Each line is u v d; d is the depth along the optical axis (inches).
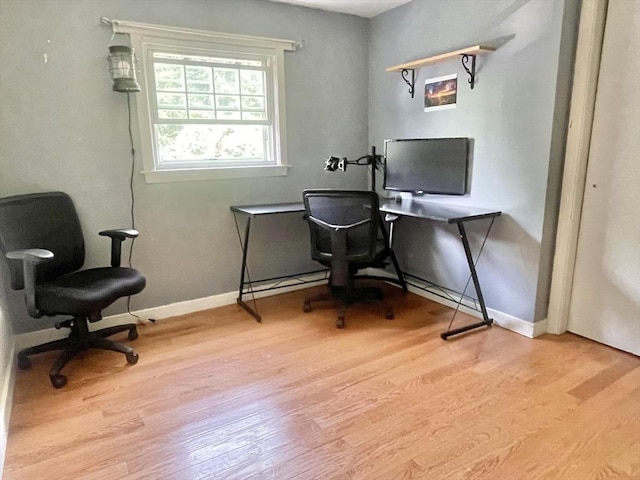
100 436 72.1
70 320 100.6
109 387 86.8
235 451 68.1
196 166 123.6
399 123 138.2
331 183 147.0
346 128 146.6
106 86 105.7
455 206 119.4
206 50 117.5
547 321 108.1
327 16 135.1
